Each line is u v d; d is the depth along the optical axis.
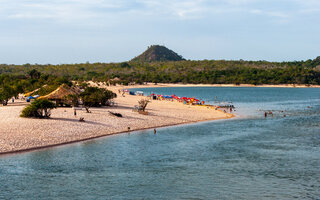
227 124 60.72
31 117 53.72
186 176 30.41
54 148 38.91
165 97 127.06
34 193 25.97
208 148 40.84
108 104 82.19
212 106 97.00
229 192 26.86
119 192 26.56
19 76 175.12
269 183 28.88
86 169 31.83
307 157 36.84
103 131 49.12
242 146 42.09
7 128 44.91
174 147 41.12
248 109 90.31
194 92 195.00
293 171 32.03
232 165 33.81
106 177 29.80
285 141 45.25
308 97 146.38
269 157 36.78
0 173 29.97
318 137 48.09
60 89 76.69
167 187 27.75
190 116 69.94
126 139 45.19
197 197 25.89
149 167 32.88
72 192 26.34
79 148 39.38
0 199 24.70
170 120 63.03
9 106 71.94
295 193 26.78
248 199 25.55
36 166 32.12
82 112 63.84
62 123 50.66
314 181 29.33
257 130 54.03
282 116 73.88
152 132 51.03
